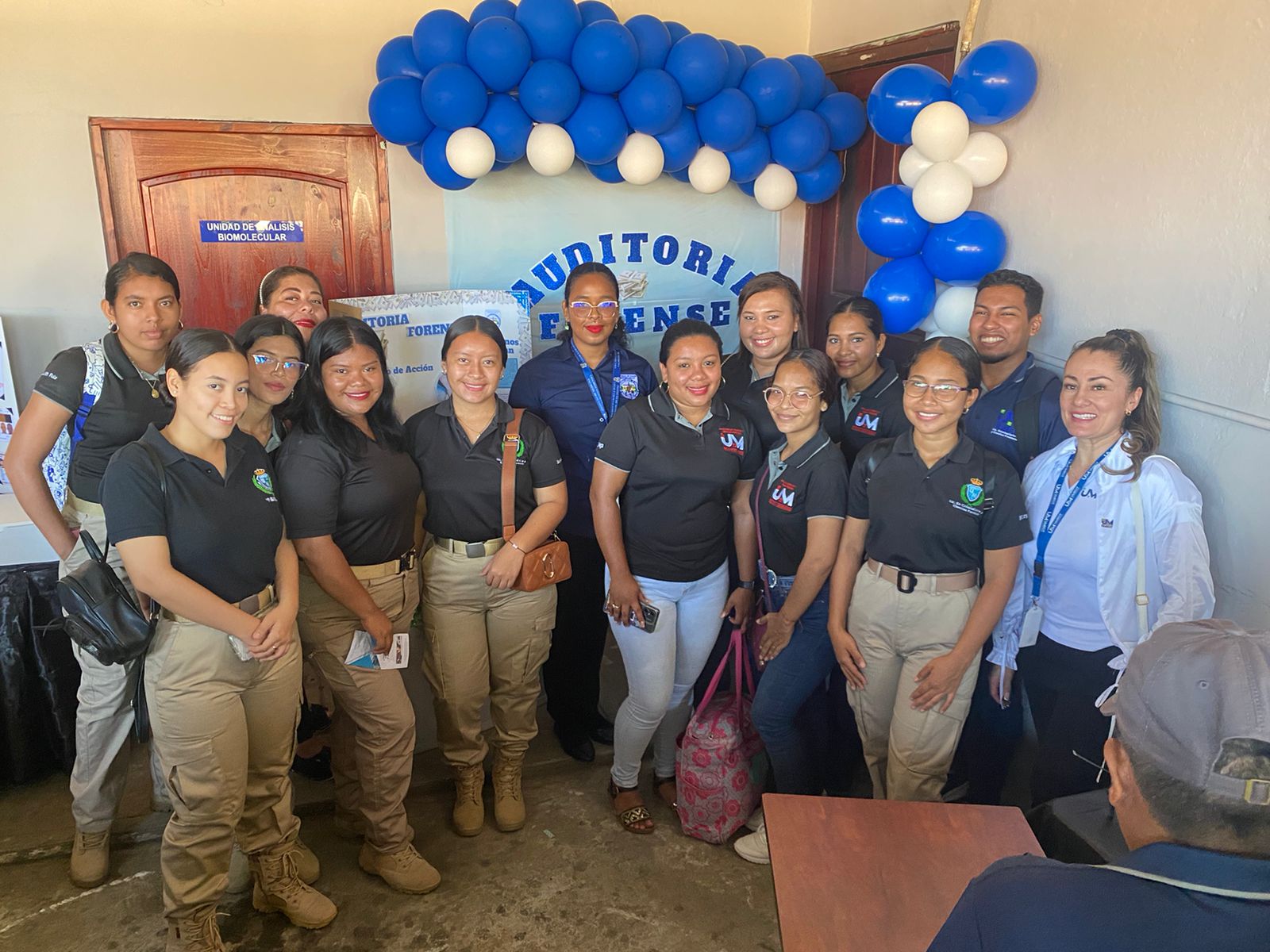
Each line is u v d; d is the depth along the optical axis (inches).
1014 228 112.7
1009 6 111.9
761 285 106.5
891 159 137.6
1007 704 95.4
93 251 122.3
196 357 73.0
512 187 139.6
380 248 135.3
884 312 117.6
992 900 35.1
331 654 91.4
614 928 93.6
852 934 55.0
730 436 98.6
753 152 130.8
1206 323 86.8
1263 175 80.4
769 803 66.5
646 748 118.3
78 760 94.9
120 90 119.3
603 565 117.8
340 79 128.3
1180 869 31.4
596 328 111.0
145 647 77.3
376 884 99.5
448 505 97.0
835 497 93.7
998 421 100.3
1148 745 33.2
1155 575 82.6
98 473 89.3
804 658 98.2
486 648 103.0
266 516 80.4
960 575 88.2
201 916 84.0
